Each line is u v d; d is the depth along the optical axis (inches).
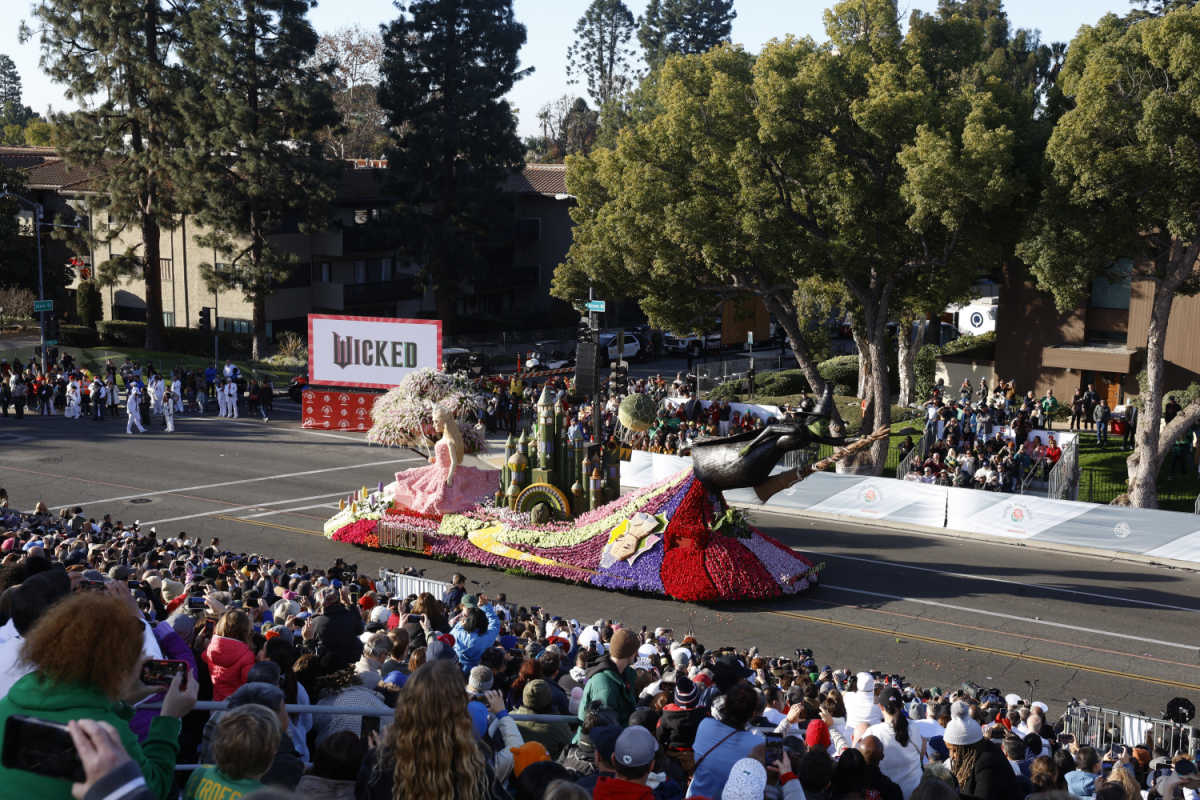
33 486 1509.6
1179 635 1011.3
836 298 1760.6
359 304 2736.2
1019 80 2652.6
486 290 3024.1
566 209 3078.2
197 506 1440.7
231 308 2726.4
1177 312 1798.7
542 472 1243.8
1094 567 1220.5
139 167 2493.8
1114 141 1259.2
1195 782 404.5
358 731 325.1
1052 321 1927.9
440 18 2640.3
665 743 357.4
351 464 1706.4
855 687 704.4
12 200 2910.9
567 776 266.2
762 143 1464.1
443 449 1285.7
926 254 1438.2
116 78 2480.3
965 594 1130.0
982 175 1278.3
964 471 1455.5
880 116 1353.3
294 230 2667.3
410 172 2652.6
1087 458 1635.1
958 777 375.9
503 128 2736.2
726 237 1498.5
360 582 906.1
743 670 440.5
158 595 601.0
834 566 1228.5
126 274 2719.0
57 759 149.1
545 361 2669.8
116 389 2122.3
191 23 2405.3
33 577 264.2
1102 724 767.7
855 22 1488.7
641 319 3262.8
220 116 2375.7
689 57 1567.4
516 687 456.8
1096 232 1300.4
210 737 281.3
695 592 1095.0
